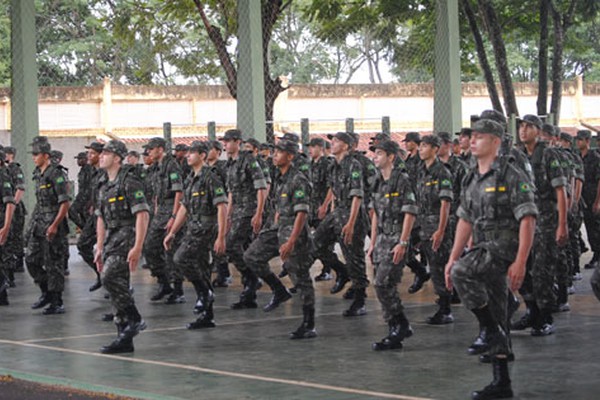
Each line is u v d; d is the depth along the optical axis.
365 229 12.16
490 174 7.60
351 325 11.30
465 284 7.48
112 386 8.09
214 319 12.07
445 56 17.80
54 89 35.06
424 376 8.25
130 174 9.74
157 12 27.84
